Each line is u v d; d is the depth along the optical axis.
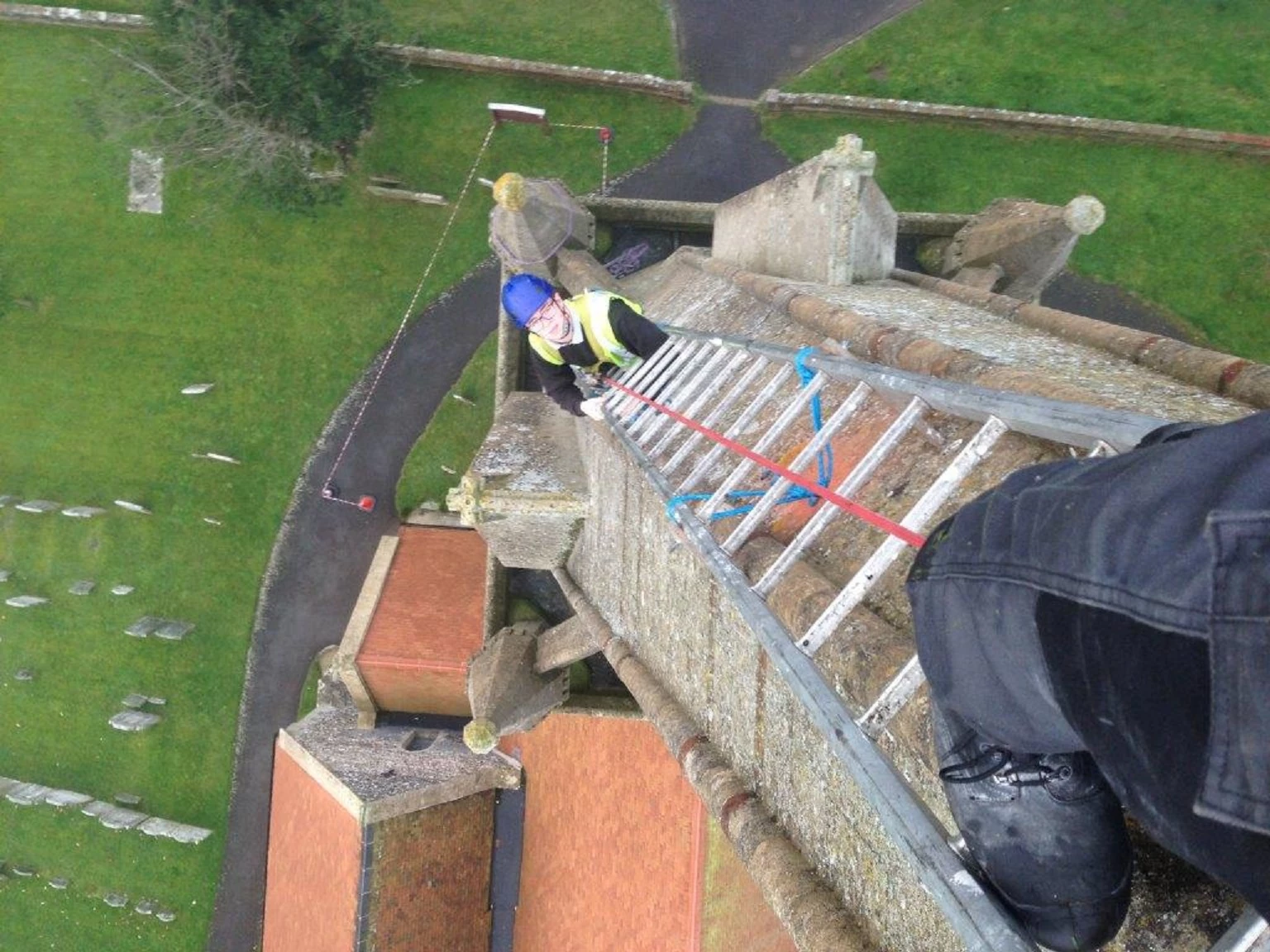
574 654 9.74
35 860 16.97
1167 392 4.05
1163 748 1.50
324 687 15.74
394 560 15.50
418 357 15.94
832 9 14.84
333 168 15.84
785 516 4.41
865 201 7.91
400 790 11.96
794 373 4.89
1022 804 2.20
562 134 15.30
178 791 16.42
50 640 16.75
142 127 14.91
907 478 3.75
